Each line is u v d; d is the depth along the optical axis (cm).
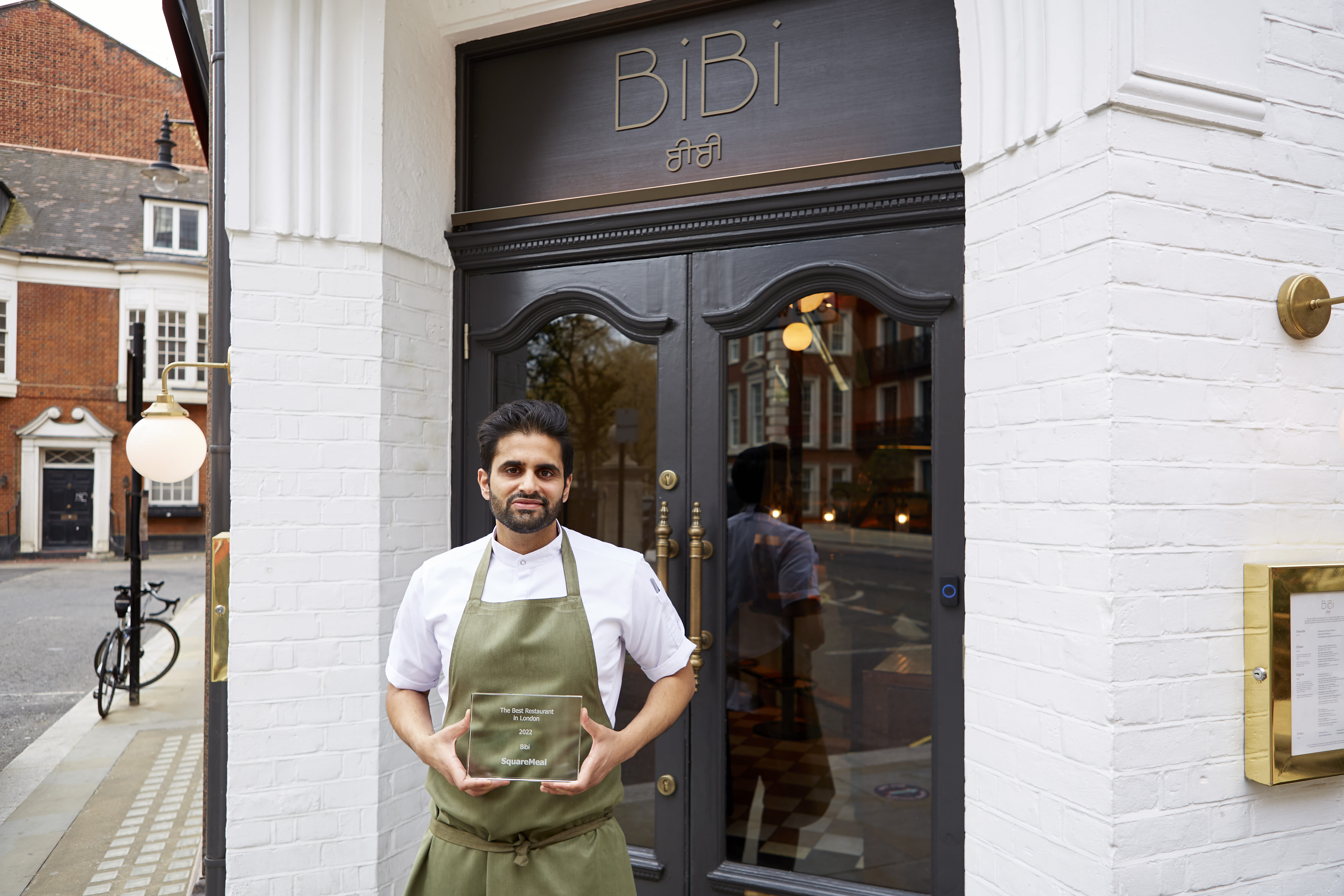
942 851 241
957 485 242
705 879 272
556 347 308
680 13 284
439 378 312
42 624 1049
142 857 372
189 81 426
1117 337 186
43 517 2138
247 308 277
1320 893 201
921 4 254
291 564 279
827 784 266
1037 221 207
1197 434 192
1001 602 215
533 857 154
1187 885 189
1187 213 193
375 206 285
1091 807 188
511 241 306
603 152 298
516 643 153
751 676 276
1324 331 204
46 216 2144
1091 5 191
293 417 280
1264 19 201
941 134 250
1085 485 191
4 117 2156
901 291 249
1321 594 196
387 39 289
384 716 285
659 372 286
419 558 301
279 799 277
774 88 273
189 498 2230
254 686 276
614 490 296
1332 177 207
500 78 316
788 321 272
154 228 2241
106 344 2180
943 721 242
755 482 276
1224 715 193
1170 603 189
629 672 289
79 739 566
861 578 262
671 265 285
